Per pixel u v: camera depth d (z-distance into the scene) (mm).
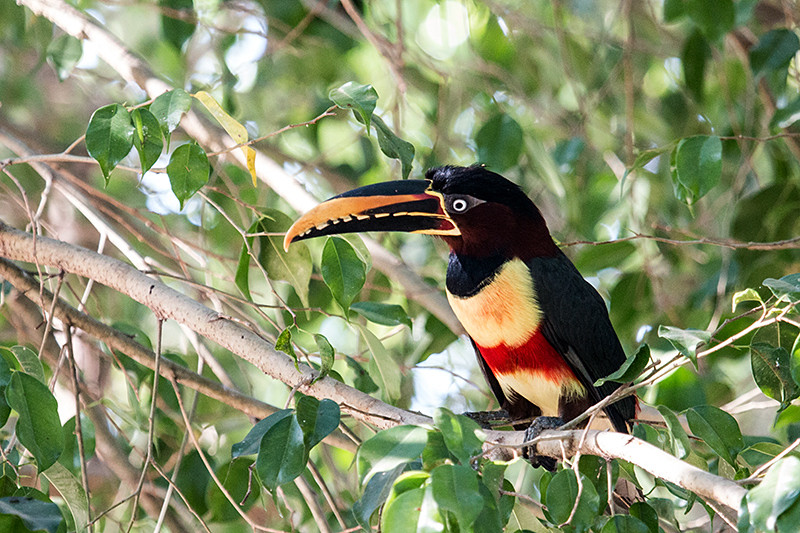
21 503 5766
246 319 7980
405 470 5391
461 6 12039
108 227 7984
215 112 6480
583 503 5387
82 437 7141
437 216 8094
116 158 6051
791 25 10023
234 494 8352
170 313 7020
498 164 9211
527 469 7789
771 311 5617
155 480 9227
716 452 5727
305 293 7922
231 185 9953
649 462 5266
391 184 8172
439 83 11562
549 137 11695
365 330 8016
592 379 8258
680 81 10938
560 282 8227
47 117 13438
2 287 8328
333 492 10133
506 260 8195
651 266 10883
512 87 11422
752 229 9656
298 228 7637
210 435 9469
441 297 9664
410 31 12352
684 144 7316
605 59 11750
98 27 9047
